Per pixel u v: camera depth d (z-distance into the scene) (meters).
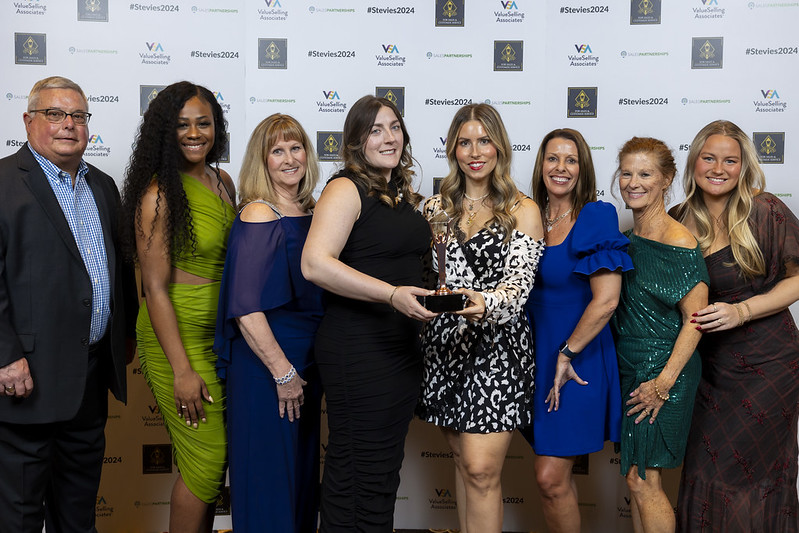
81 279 2.29
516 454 3.30
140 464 3.24
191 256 2.36
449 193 2.45
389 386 2.15
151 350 2.44
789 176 3.09
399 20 3.16
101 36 3.09
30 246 2.21
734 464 2.44
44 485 2.35
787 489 2.45
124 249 2.38
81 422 2.43
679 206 2.61
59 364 2.26
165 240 2.28
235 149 3.18
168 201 2.27
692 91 3.11
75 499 2.50
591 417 2.44
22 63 3.05
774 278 2.42
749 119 3.09
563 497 2.51
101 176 2.48
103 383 2.50
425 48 3.17
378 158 2.14
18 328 2.21
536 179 2.56
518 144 3.19
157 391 2.45
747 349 2.43
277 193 2.36
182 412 2.40
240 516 2.31
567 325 2.45
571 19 3.14
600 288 2.30
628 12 3.12
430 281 2.51
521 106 3.18
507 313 2.21
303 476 2.44
